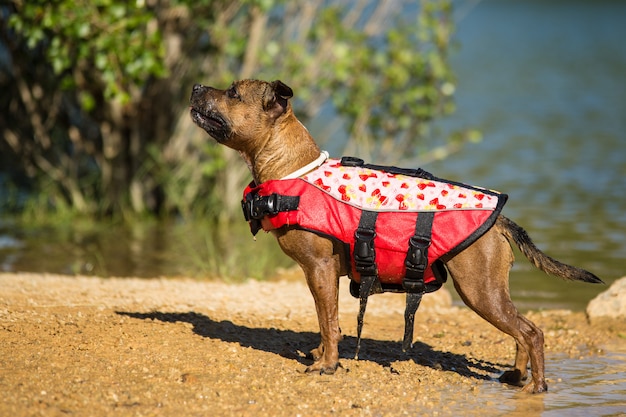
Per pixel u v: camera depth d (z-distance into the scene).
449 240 5.73
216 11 12.12
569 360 6.93
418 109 12.95
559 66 35.22
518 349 6.26
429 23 12.84
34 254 10.78
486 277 5.80
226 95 6.16
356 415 5.41
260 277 9.73
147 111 12.41
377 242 5.82
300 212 5.87
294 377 6.03
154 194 12.99
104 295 7.95
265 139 6.17
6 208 13.25
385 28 13.22
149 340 6.53
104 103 12.06
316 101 13.02
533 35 50.62
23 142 13.16
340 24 12.57
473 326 7.89
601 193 14.29
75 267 10.13
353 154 13.68
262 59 12.02
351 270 6.06
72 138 12.77
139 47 10.46
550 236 11.45
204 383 5.77
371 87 12.91
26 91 12.48
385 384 6.05
